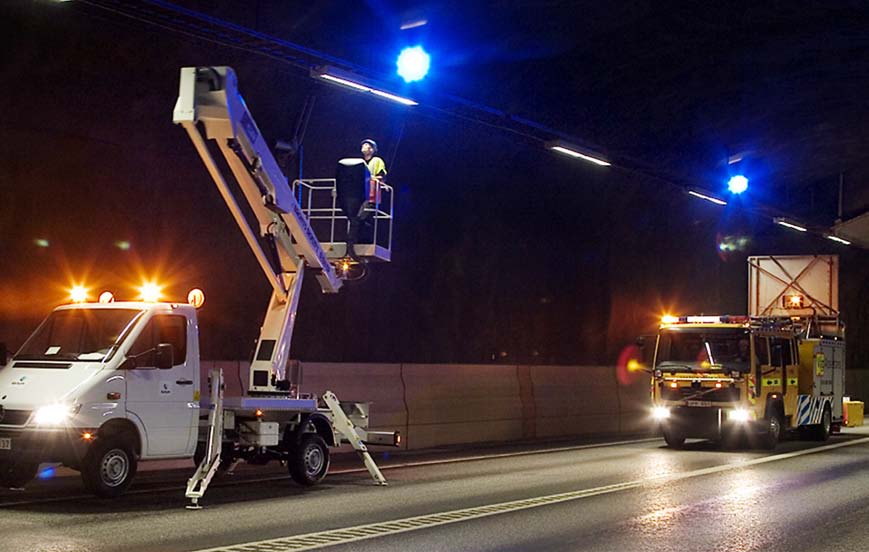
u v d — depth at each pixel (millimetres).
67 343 12594
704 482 15094
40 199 17281
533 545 9688
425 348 28031
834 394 26469
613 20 19953
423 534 10172
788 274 28328
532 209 29344
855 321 48812
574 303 32188
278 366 13961
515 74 21484
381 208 24234
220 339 21938
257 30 16953
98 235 18531
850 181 37844
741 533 10523
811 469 17219
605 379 27922
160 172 19578
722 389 21250
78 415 11500
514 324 30547
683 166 29531
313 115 20719
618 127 25844
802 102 27641
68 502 11859
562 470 16688
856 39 22906
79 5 15227
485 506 12250
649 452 20641
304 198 21438
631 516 11586
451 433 21938
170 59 17422
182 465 16156
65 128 17188
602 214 31406
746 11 20578
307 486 14055
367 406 14883
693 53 22750
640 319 34812
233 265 22016
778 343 22719
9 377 12031
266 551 9016
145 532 9922
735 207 33469
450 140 24625
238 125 12383
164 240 20047
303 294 24031
